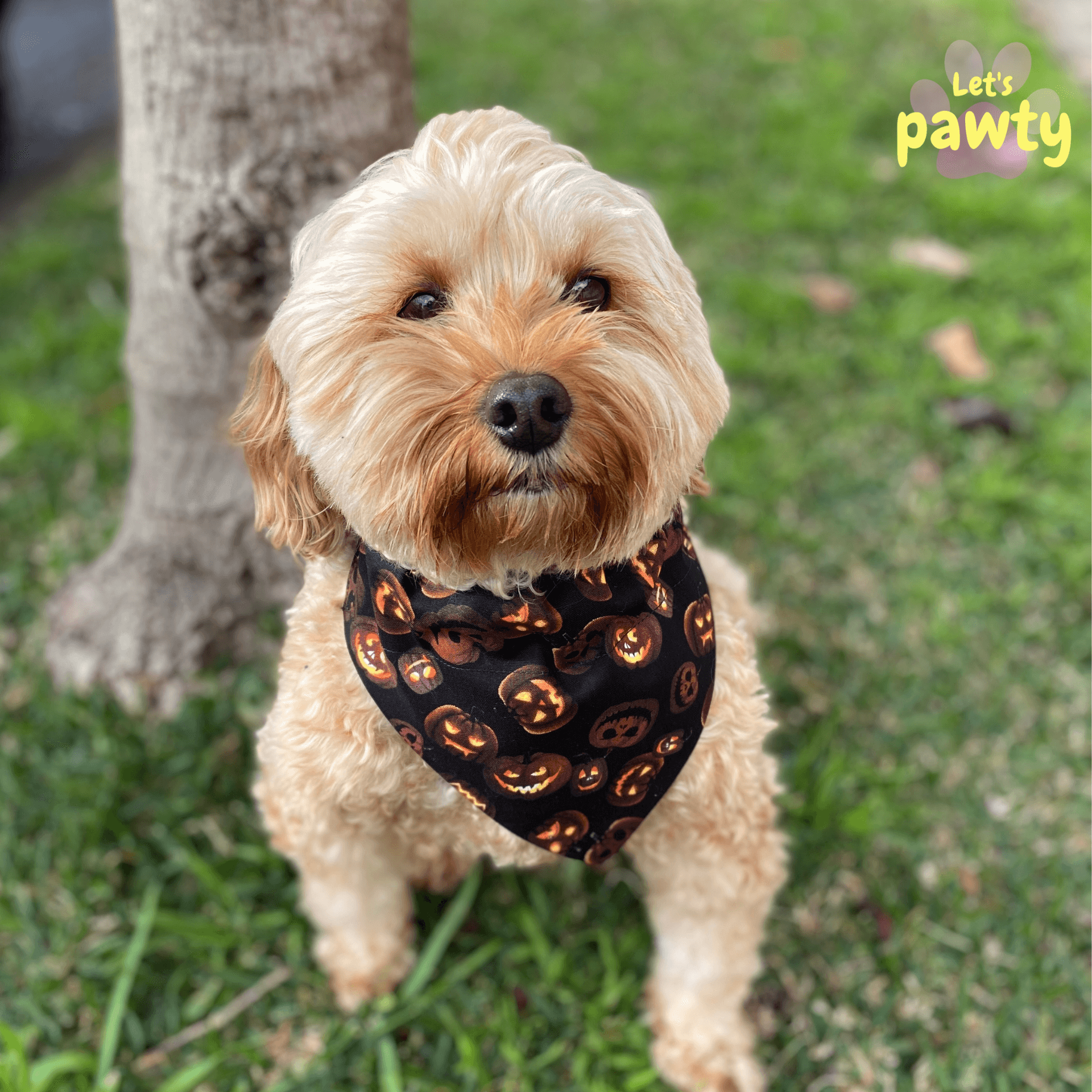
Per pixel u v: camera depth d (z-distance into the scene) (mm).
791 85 1649
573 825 533
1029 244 1245
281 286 661
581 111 1537
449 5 1973
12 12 1644
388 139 669
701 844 555
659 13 1943
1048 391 1035
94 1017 608
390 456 452
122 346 1051
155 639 754
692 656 520
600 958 643
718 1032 598
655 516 480
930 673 783
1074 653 787
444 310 463
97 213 1375
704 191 1339
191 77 613
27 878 668
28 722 741
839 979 637
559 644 501
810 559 858
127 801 705
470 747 507
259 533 757
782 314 1099
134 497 766
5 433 959
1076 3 2061
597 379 445
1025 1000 618
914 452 956
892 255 1228
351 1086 593
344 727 520
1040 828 699
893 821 695
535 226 446
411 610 496
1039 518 884
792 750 737
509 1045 596
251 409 516
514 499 455
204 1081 595
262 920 650
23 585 823
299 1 609
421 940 658
